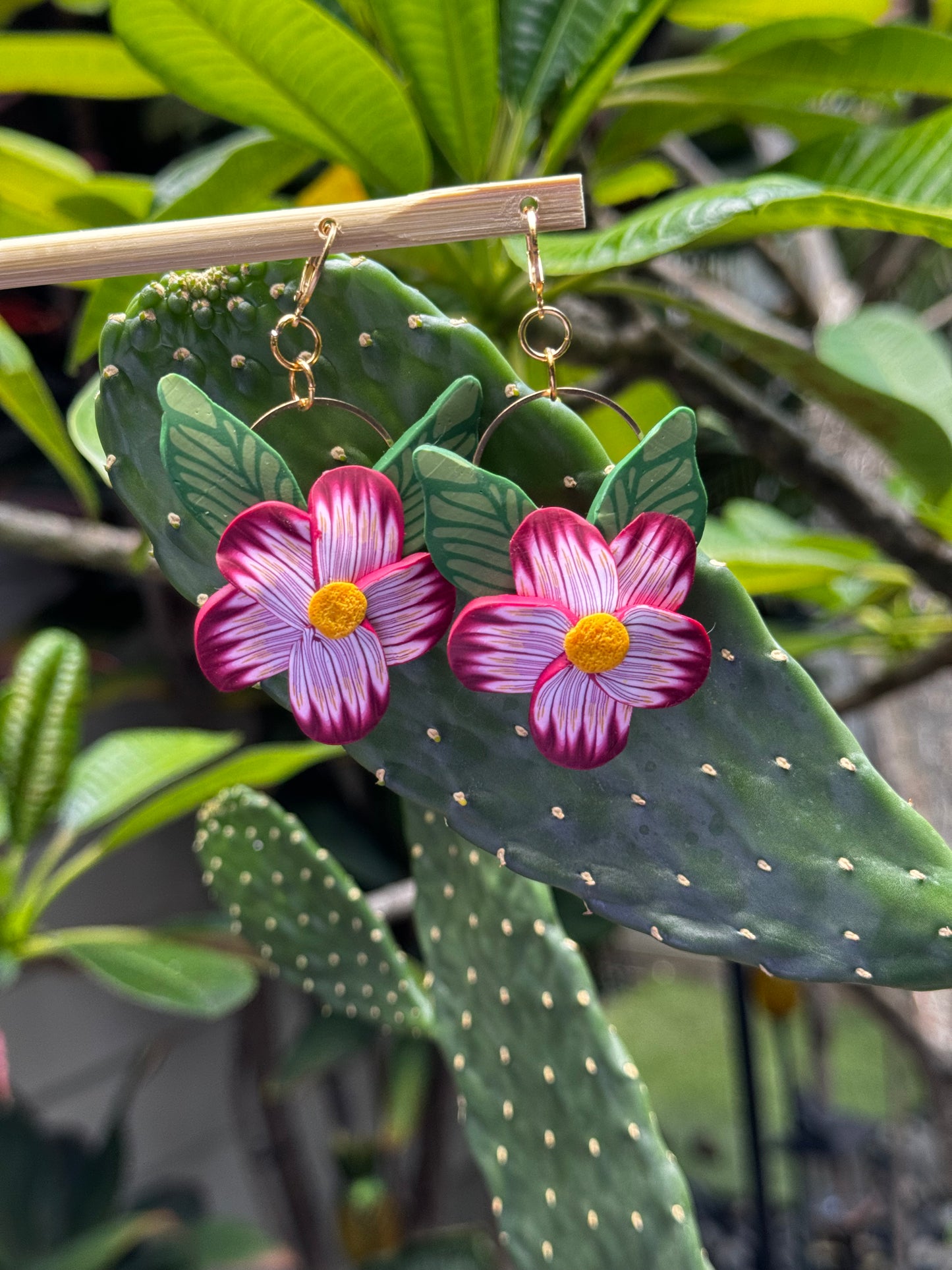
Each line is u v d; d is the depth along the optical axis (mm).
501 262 367
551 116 380
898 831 210
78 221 406
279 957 374
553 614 210
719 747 218
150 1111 1229
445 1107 1156
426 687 230
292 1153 1207
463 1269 1039
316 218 211
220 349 218
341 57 298
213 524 216
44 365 917
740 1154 1431
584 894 231
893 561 523
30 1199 908
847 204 277
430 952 352
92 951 518
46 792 522
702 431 667
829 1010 1395
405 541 222
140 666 1026
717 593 213
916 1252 1040
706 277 1003
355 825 1074
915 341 468
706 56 405
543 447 216
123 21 288
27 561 1103
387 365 215
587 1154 314
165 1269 935
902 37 368
